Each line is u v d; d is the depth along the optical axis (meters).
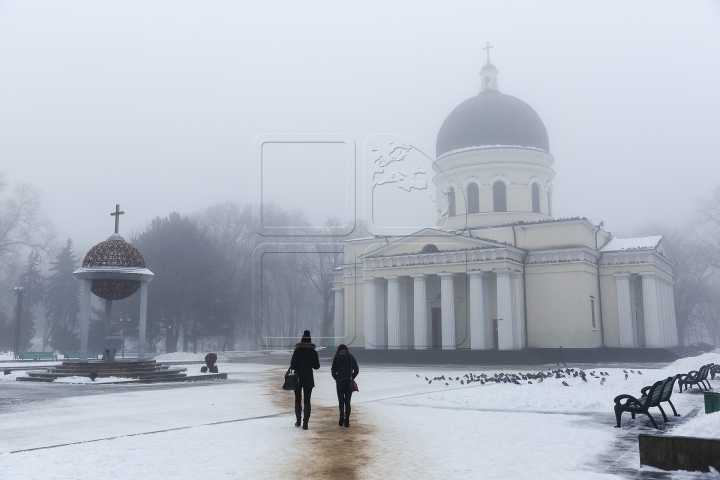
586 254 44.59
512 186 48.84
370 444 9.89
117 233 27.30
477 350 41.34
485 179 49.00
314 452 9.20
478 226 47.94
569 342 43.16
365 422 12.49
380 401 16.80
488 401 16.22
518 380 21.98
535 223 45.47
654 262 45.62
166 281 57.22
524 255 45.53
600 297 46.72
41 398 17.42
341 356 12.16
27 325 71.81
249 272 54.66
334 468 8.13
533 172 49.81
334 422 12.47
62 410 14.45
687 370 25.95
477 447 9.66
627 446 9.73
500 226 46.75
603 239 50.16
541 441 10.21
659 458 8.06
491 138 49.38
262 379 26.31
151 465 8.22
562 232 44.75
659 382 11.66
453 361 41.22
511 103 50.72
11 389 20.47
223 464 8.32
